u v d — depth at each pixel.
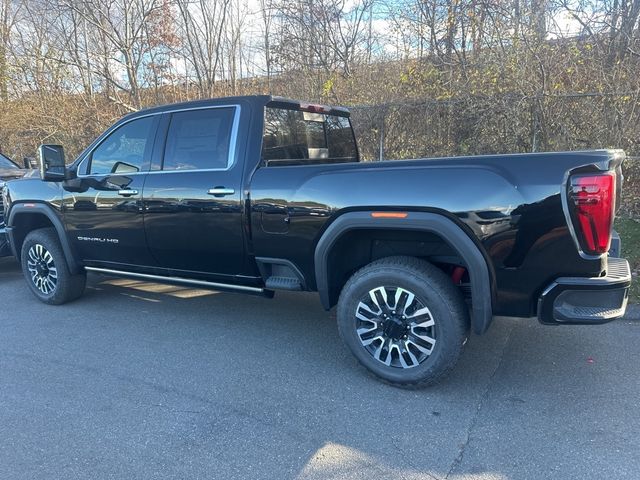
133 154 4.52
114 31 13.80
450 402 3.26
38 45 14.35
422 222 3.14
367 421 3.06
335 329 4.59
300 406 3.25
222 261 4.10
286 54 13.25
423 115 9.13
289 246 3.70
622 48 8.10
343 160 5.13
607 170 2.79
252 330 4.59
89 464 2.70
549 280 2.97
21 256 5.54
